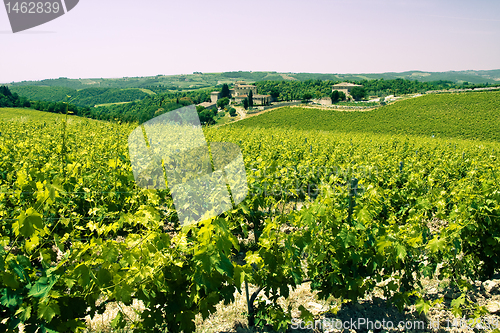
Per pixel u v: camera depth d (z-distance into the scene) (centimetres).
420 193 551
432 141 2172
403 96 10262
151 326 258
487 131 5025
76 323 231
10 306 211
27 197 331
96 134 1205
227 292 274
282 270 298
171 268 257
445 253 358
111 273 232
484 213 378
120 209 448
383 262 326
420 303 311
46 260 240
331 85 15850
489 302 368
